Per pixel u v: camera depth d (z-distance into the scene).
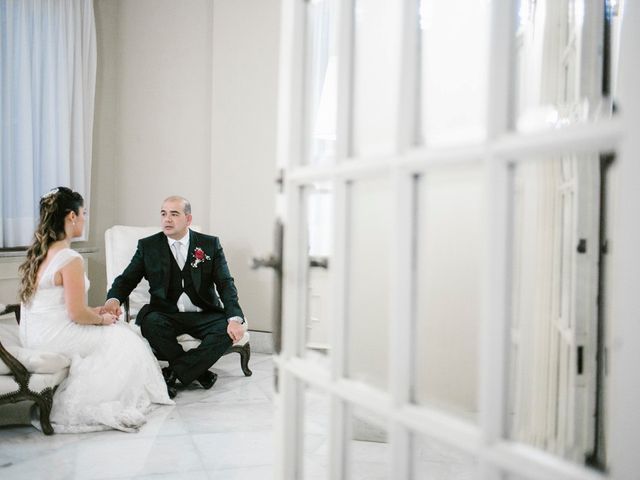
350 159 1.07
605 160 1.45
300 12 1.22
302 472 1.25
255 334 4.68
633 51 0.67
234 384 3.72
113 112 5.09
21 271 3.02
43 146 4.50
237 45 4.71
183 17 4.89
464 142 0.84
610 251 1.44
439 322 2.88
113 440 2.73
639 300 0.66
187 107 4.92
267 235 4.70
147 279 3.79
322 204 3.74
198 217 4.93
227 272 3.87
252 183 4.72
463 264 2.83
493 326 0.80
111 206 5.12
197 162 4.92
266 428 2.93
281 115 1.28
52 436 2.77
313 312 3.14
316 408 3.17
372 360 2.38
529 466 0.75
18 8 4.28
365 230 2.39
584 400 1.48
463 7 2.86
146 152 5.04
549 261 1.86
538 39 2.27
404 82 0.93
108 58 5.04
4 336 3.13
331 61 3.33
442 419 0.88
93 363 2.97
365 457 2.54
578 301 1.49
